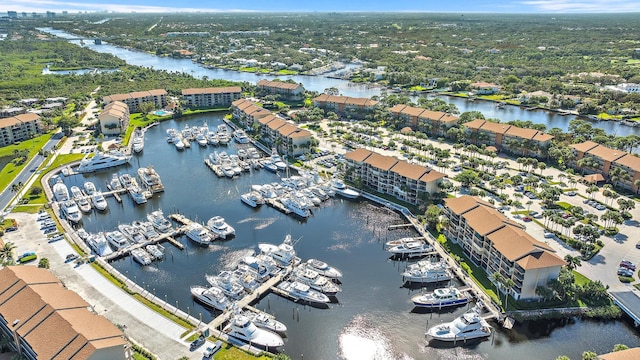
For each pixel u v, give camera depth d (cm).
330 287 13050
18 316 9888
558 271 12181
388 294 13062
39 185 19850
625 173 18838
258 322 11519
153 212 17425
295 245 15662
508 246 12550
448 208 15525
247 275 13362
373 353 10919
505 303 12131
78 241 15038
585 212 17000
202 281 13625
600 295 12000
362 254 15088
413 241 15312
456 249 14888
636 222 16250
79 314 10000
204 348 10400
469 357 10706
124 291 12481
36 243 14825
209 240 15662
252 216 17775
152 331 10906
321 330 11662
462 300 12456
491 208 15025
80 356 8669
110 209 18362
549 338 11212
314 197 18950
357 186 19688
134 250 14875
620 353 8888
